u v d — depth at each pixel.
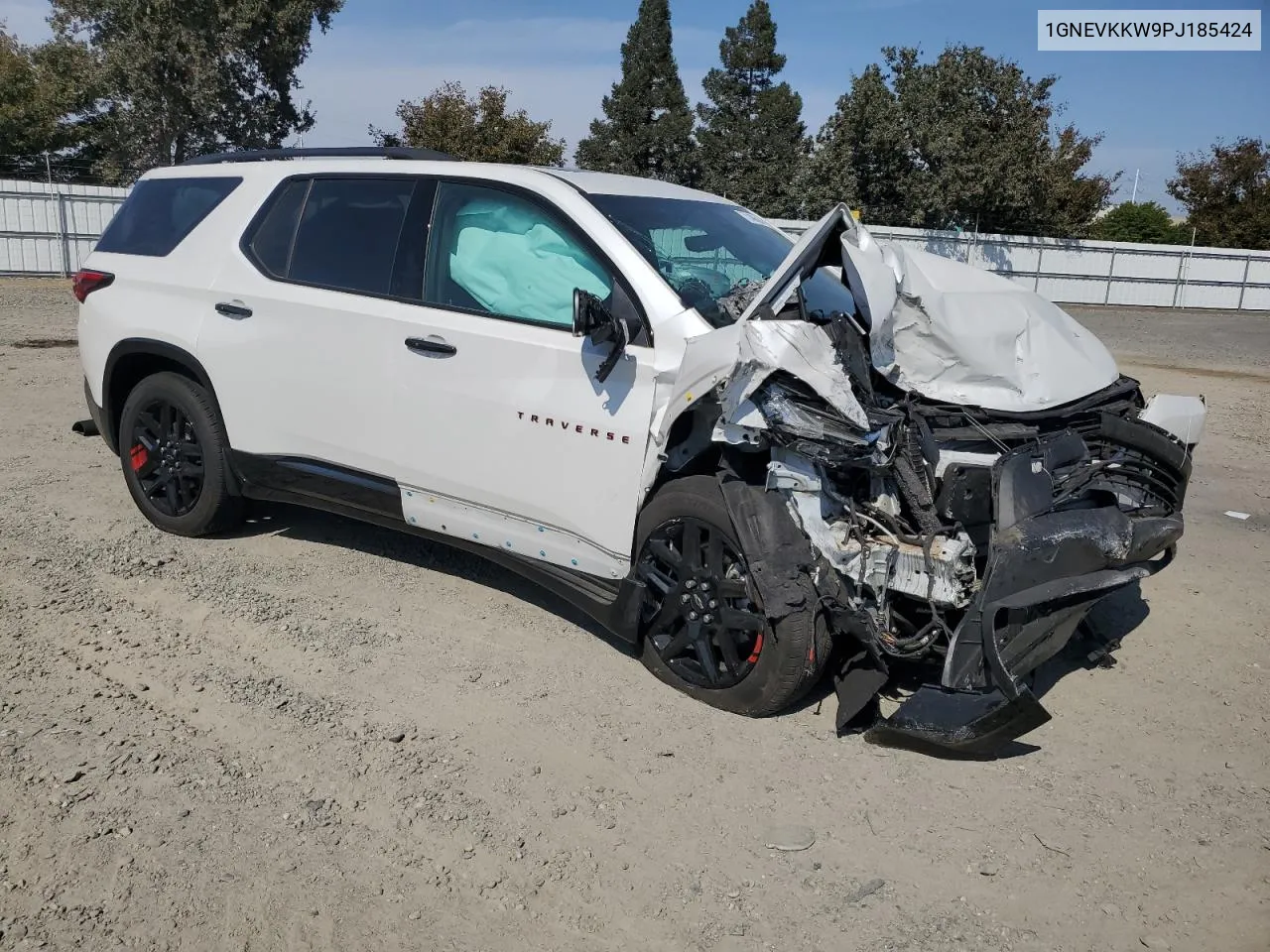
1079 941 2.79
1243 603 5.21
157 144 34.47
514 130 32.50
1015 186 29.30
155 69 33.28
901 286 3.68
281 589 4.92
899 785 3.49
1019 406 3.68
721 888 2.96
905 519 3.64
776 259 4.71
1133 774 3.61
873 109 29.47
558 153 33.78
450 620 4.67
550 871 3.00
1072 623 3.69
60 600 4.64
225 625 4.50
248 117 35.12
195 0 32.66
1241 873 3.09
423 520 4.65
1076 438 3.65
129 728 3.62
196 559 5.22
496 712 3.87
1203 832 3.29
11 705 3.71
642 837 3.17
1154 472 3.93
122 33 33.97
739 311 3.98
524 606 4.86
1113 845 3.21
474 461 4.36
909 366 3.71
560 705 3.94
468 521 4.51
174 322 5.21
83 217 24.67
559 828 3.20
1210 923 2.87
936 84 29.27
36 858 2.91
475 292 4.39
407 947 2.67
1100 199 35.28
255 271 4.99
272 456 5.04
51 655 4.12
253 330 4.95
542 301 4.21
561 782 3.44
